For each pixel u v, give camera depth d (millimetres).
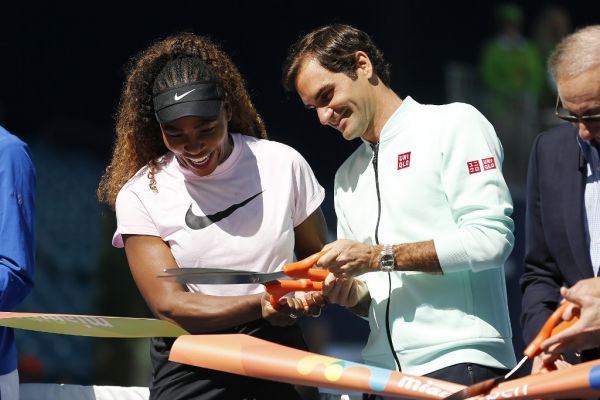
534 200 11891
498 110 39000
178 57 12344
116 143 12969
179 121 11344
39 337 30391
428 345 11812
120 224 12320
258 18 38656
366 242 12602
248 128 12883
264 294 11508
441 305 11875
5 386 12797
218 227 11977
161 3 37250
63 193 33625
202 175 12062
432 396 9758
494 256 11438
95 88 36312
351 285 12297
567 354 11422
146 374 29484
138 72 12445
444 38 41938
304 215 12477
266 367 10602
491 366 11703
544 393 9258
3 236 12508
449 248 11375
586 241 11266
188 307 11703
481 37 42438
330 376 10273
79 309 32062
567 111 10477
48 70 35531
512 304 26438
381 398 12203
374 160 12570
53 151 34406
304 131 37031
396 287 12125
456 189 11805
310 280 11453
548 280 11719
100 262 31266
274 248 12016
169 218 12070
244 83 12953
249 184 12148
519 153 38375
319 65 12328
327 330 31094
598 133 10305
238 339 11117
